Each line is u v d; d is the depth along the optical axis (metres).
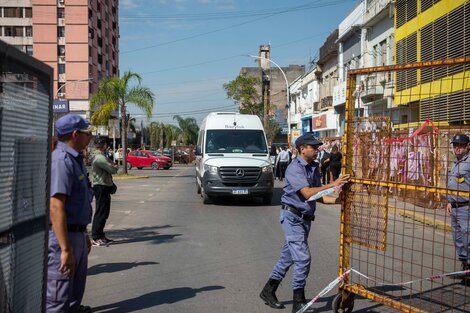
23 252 2.94
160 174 34.06
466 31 15.10
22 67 2.83
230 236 9.80
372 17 25.36
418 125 6.80
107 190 8.84
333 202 5.29
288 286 6.36
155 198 17.17
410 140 6.59
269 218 12.33
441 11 16.92
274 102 84.06
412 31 19.62
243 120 16.41
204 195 15.13
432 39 17.64
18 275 2.87
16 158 2.82
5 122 2.66
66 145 4.16
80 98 62.31
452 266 7.27
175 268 7.19
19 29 62.06
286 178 5.27
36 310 3.15
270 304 5.49
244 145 15.72
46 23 61.88
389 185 4.73
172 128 84.62
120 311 5.32
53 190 3.88
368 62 27.84
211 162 14.84
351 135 5.16
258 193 14.67
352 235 5.23
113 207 14.65
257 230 10.53
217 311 5.34
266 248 8.62
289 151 25.73
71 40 62.16
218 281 6.52
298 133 40.16
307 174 5.25
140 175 30.55
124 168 29.66
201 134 17.09
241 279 6.62
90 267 7.25
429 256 8.00
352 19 30.91
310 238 9.67
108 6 75.00
